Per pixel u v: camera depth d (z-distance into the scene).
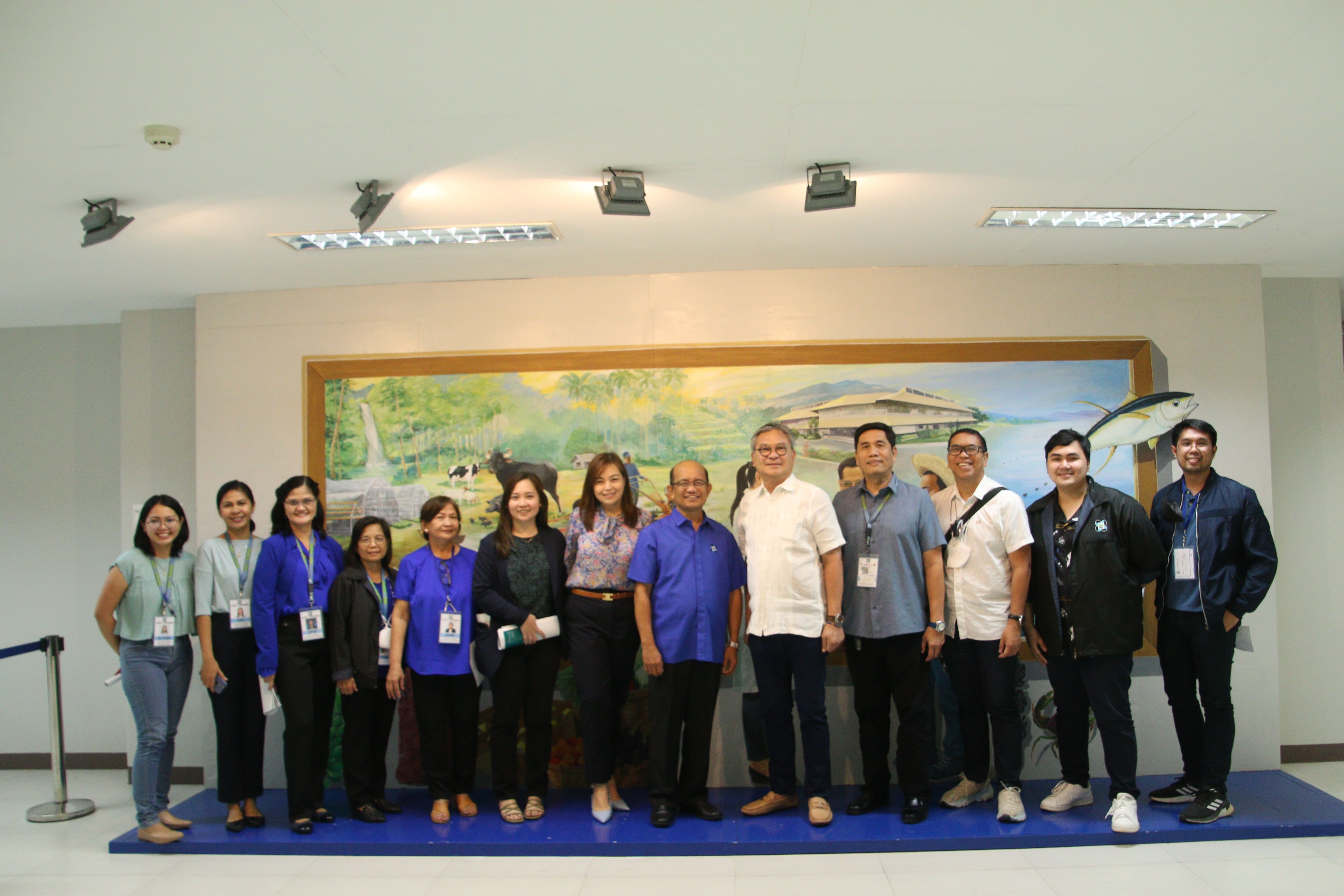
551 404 5.10
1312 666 5.34
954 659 4.32
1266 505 5.01
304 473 5.16
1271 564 3.98
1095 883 3.57
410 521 5.10
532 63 2.74
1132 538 4.02
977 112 3.14
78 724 5.87
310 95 2.92
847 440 5.01
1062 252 4.84
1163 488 4.85
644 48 2.67
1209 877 3.61
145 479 5.57
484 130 3.21
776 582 4.14
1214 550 4.07
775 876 3.69
